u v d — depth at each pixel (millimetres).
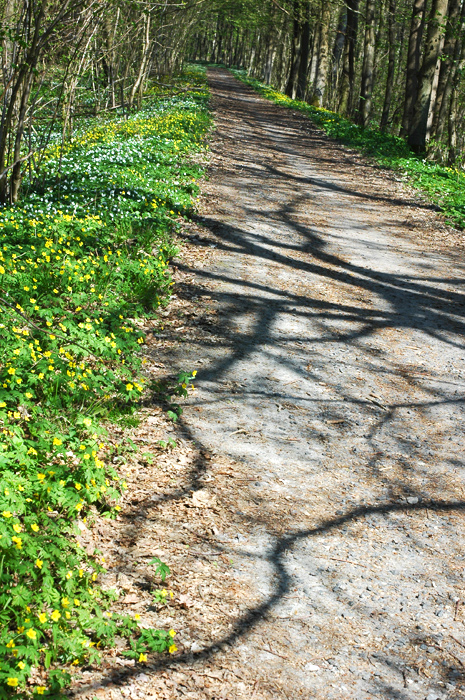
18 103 10984
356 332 7738
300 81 42875
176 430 5289
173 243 9891
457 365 7121
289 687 3133
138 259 8430
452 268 10602
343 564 4020
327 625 3537
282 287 8930
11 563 3213
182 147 17219
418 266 10547
